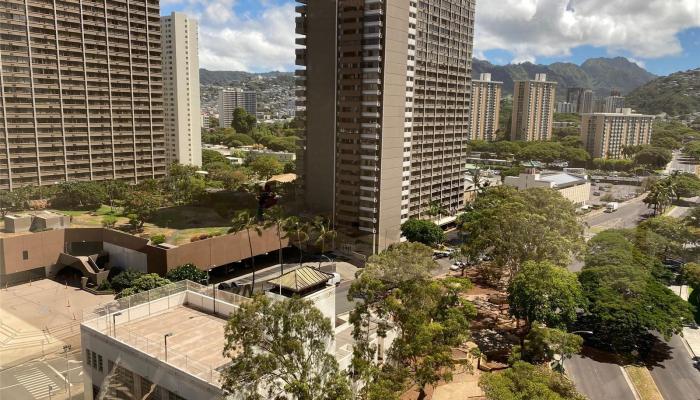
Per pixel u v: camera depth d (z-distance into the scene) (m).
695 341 77.75
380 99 113.25
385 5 110.12
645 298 74.50
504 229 86.31
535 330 62.09
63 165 121.25
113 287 88.31
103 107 130.00
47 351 66.31
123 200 113.94
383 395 40.56
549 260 82.38
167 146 195.62
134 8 135.50
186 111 194.25
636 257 90.88
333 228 121.75
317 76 120.19
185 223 106.31
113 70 132.12
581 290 75.06
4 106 107.94
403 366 48.88
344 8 114.94
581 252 89.25
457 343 51.22
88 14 123.94
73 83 122.00
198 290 54.16
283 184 127.62
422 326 48.16
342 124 119.00
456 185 158.75
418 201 138.25
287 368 35.75
